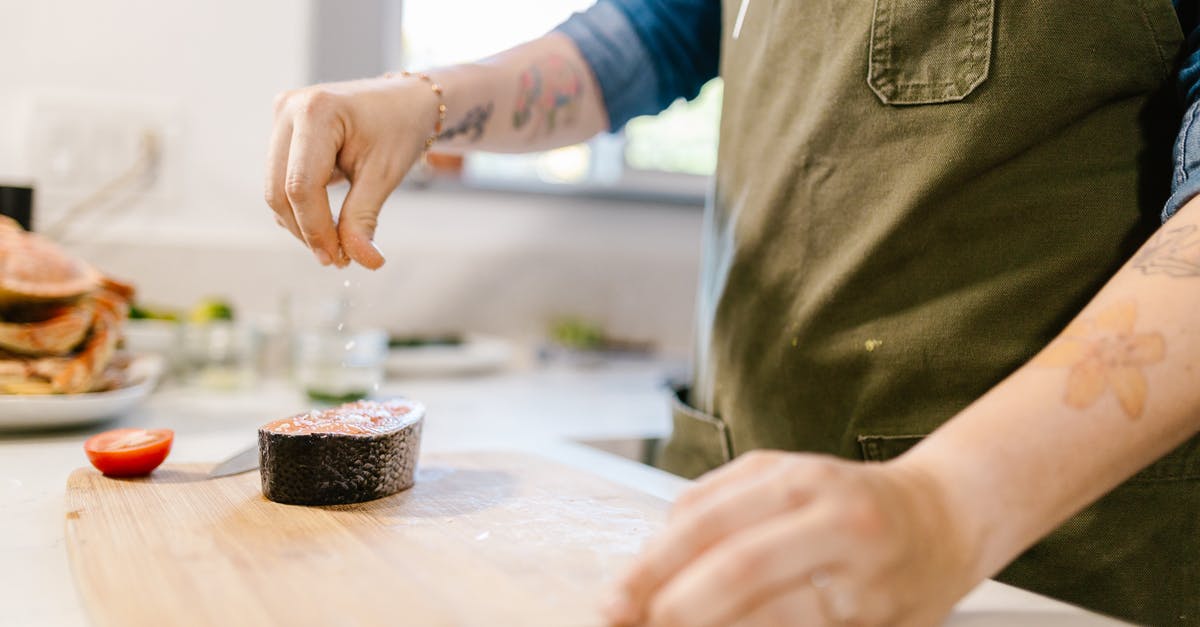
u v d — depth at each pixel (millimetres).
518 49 1077
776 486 443
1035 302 811
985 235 824
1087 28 783
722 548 429
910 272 854
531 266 1869
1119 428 517
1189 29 803
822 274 904
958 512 474
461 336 1725
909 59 838
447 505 767
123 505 729
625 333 1987
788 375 931
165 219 1582
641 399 1532
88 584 559
